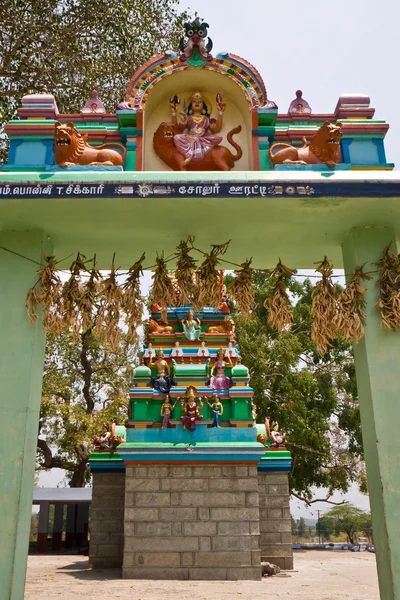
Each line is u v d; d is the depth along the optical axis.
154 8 12.73
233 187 4.81
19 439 4.73
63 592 8.53
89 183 4.81
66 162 5.32
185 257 5.43
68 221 5.27
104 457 12.45
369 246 5.34
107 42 12.22
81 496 22.02
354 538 40.47
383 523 4.56
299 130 5.83
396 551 4.43
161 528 10.23
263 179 4.86
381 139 5.64
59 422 23.28
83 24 11.97
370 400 4.89
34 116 5.81
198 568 10.02
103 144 5.75
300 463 23.88
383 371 4.93
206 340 12.34
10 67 11.62
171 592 8.52
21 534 4.58
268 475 12.48
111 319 5.34
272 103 5.73
